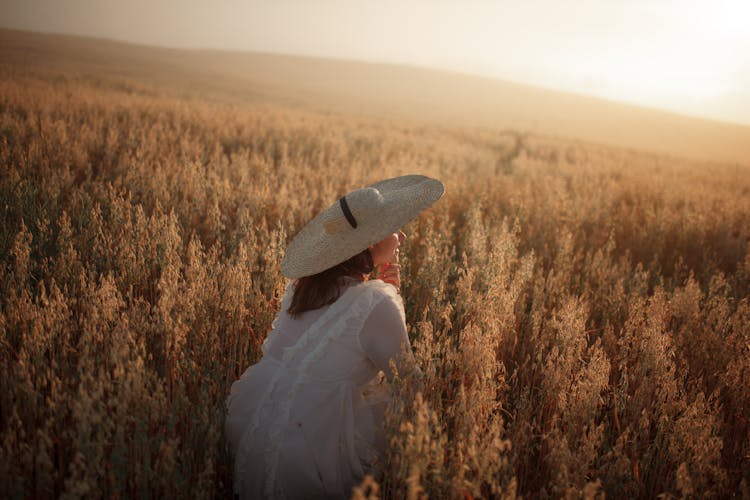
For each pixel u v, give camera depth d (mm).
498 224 5934
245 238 4090
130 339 2238
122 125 11391
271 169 8336
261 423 2021
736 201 10141
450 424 2301
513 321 3086
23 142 7793
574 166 16422
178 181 6000
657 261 5539
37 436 1918
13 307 2582
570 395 2348
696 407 2207
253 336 2965
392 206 2113
